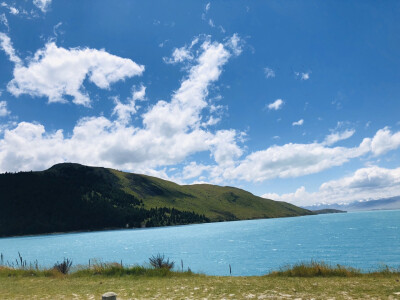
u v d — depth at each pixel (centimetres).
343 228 16262
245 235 15100
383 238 9800
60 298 1423
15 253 11412
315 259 6088
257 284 1598
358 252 6862
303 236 12688
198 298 1278
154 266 2564
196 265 6100
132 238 17475
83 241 16875
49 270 2584
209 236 15725
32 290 1720
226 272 5012
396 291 1220
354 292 1252
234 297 1263
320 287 1414
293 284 1546
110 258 8338
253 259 6750
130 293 1473
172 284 1719
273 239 12038
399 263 5000
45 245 15125
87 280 2056
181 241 13462
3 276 2441
